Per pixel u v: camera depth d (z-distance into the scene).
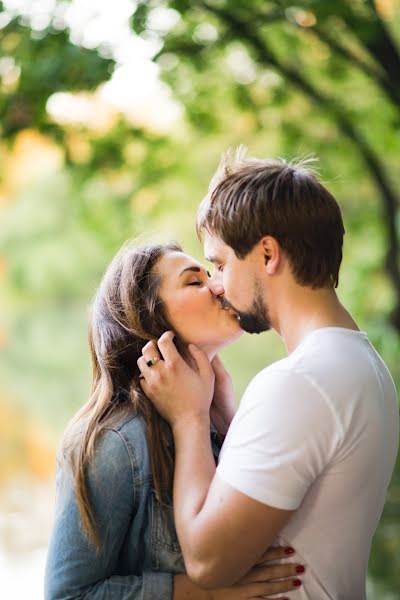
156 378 2.06
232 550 1.80
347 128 8.97
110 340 2.20
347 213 11.19
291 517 1.90
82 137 9.09
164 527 2.05
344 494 1.88
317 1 6.70
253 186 1.94
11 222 28.38
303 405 1.81
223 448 1.93
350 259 11.49
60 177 26.91
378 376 1.94
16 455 9.11
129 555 2.07
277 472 1.79
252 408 1.85
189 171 11.72
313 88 8.93
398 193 10.72
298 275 1.93
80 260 28.44
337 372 1.84
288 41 9.24
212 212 2.00
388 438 1.95
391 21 9.08
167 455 2.09
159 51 8.02
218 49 8.66
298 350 1.89
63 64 7.04
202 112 10.65
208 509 1.84
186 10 7.52
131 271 2.22
